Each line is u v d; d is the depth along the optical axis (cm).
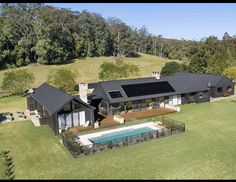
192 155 2720
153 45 15638
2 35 9206
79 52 11188
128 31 13288
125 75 7144
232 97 5506
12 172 2439
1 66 9281
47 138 3306
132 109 4388
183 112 4362
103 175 2358
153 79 4916
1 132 3538
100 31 11869
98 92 4472
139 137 3095
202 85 5125
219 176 2305
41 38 9781
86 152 2783
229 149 2850
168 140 3141
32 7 10806
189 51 11781
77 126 3678
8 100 5628
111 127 3691
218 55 9588
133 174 2366
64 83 6122
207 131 3425
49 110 3588
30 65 9619
